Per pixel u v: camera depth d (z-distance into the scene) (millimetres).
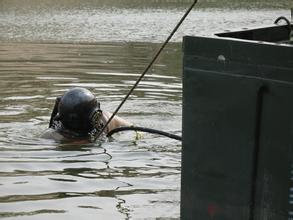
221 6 37875
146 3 39406
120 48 23188
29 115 13406
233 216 5527
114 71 18688
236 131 5398
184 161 5805
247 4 39031
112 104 14492
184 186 5852
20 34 26484
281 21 7469
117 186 8711
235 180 5465
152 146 11141
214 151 5566
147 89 16328
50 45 23641
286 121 5078
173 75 18266
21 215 7520
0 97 15102
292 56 4965
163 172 9453
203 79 5539
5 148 10750
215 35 5719
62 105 11734
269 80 5129
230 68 5348
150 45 24016
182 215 5914
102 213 7613
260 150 5277
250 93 5262
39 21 31125
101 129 11781
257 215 5375
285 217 5199
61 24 30031
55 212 7637
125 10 36031
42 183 8805
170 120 13156
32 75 17922
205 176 5668
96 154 10500
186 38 5598
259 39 6605
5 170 9438
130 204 7953
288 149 5102
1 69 18797
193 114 5660
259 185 5324
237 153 5418
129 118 13258
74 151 10672
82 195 8305
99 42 24562
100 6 38125
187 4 39031
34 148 10812
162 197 8227
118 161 10055
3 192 8398
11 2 39781
